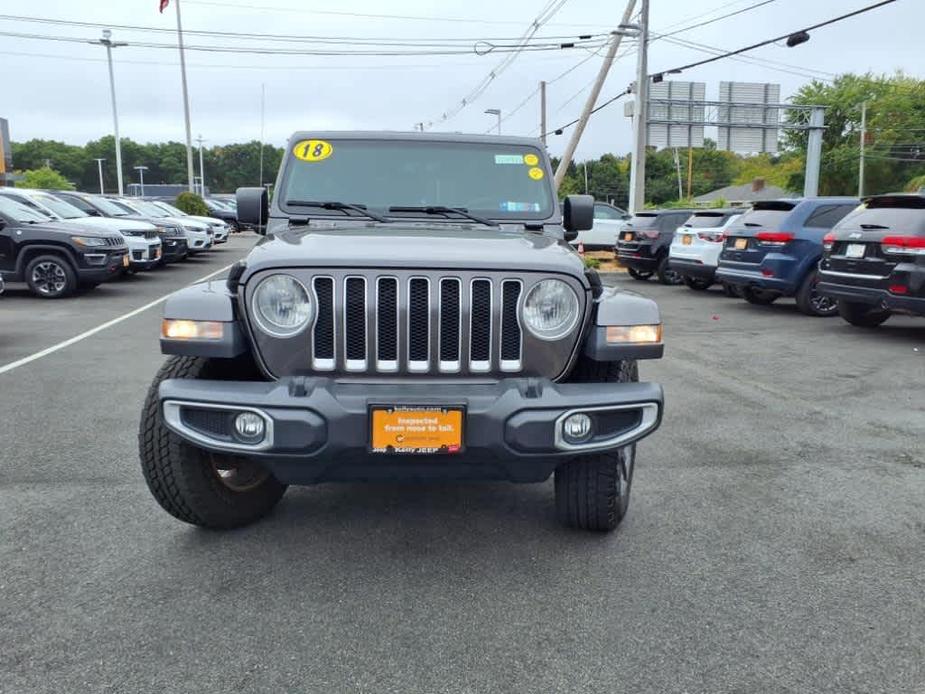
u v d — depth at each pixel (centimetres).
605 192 8806
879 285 904
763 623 303
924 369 780
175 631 292
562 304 323
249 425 308
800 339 962
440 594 323
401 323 314
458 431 304
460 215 440
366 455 307
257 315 318
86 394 645
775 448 523
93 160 11269
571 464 359
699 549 368
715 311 1235
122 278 1627
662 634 294
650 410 324
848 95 5750
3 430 541
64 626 294
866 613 311
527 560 355
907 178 5725
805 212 1149
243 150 11356
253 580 333
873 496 437
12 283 1403
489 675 268
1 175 4541
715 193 8469
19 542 366
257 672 268
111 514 399
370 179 453
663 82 2930
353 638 289
